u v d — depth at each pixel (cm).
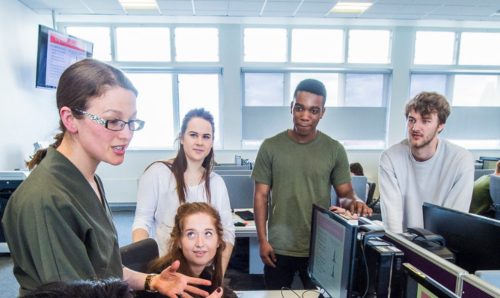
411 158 130
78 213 59
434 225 103
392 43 533
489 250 85
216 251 109
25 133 411
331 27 529
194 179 131
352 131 544
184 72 527
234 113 532
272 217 149
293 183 143
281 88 545
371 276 91
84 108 59
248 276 277
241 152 536
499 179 227
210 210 109
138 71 522
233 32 515
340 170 148
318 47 539
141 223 122
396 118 544
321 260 110
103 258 65
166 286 82
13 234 55
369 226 101
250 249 276
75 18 479
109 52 517
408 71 538
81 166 64
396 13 462
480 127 546
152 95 531
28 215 53
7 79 376
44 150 64
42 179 56
